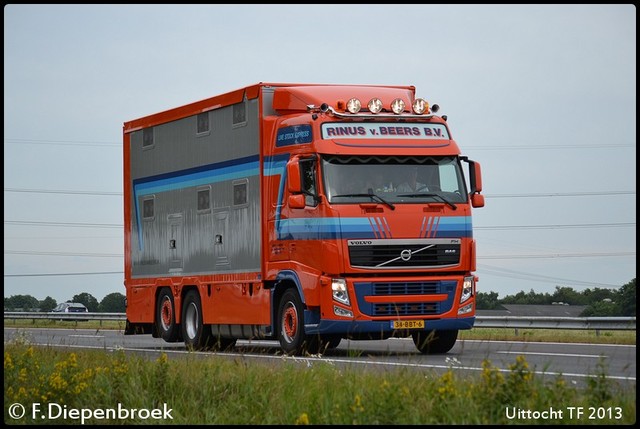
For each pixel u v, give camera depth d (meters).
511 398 12.80
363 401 13.25
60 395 16.02
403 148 24.20
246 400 14.62
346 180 23.70
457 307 24.11
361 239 23.52
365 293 23.52
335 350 26.38
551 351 24.28
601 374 13.83
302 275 24.05
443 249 24.06
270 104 25.70
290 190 23.62
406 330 23.88
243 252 26.28
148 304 31.16
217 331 27.59
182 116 29.27
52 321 58.97
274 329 25.33
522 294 106.50
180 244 29.34
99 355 21.08
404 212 23.81
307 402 14.06
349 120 24.16
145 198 31.39
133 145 32.09
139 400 15.09
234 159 26.72
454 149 24.62
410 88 26.53
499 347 26.48
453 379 13.76
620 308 60.16
